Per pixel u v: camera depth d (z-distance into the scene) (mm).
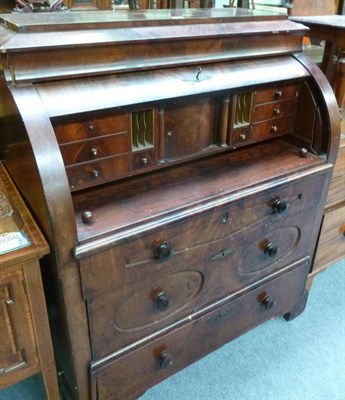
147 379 1045
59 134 731
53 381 978
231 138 994
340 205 1354
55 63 703
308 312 1473
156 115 833
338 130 1060
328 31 1188
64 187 682
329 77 1333
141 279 867
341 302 1522
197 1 1621
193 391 1175
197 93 827
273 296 1251
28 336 867
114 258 790
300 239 1212
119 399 1015
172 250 875
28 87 688
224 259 1019
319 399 1164
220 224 938
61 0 1018
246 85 900
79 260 741
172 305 983
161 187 916
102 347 902
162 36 793
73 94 714
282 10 1686
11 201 872
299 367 1261
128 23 783
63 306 801
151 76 802
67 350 901
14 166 883
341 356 1302
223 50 896
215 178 966
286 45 1010
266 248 1103
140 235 792
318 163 1071
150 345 986
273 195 1010
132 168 859
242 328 1228
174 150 916
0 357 857
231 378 1219
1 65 695
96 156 793
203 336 1108
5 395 1145
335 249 1450
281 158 1079
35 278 797
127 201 856
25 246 750
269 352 1310
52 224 686
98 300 824
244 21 935
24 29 686
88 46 718
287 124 1114
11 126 769
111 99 740
